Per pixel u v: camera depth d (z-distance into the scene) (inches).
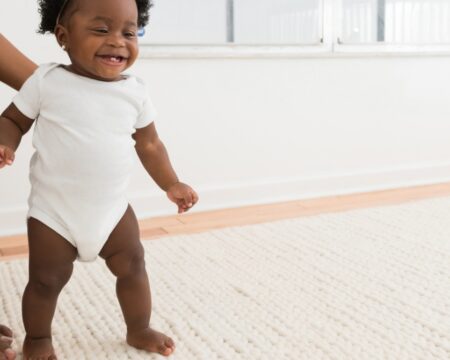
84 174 40.3
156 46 85.4
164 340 44.4
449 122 111.0
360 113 103.0
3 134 39.8
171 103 88.5
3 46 48.6
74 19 38.9
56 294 41.9
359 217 83.1
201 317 50.8
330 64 99.1
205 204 92.7
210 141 92.0
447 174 111.9
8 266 65.6
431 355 43.3
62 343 46.3
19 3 78.1
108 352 44.6
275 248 70.0
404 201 96.3
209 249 70.3
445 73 109.1
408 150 108.3
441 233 74.5
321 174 101.2
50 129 40.1
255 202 96.1
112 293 56.5
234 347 45.1
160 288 57.7
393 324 48.7
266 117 95.6
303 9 95.3
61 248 41.2
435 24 106.6
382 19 102.0
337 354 43.6
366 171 104.7
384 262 64.1
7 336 46.5
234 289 57.3
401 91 105.9
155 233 80.7
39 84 39.8
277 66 95.1
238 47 90.9
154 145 45.0
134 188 88.7
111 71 39.6
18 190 82.0
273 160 97.2
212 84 90.8
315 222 81.0
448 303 52.8
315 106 99.1
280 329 48.0
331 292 55.9
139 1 43.1
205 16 88.4
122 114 41.1
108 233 41.8
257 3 91.6
